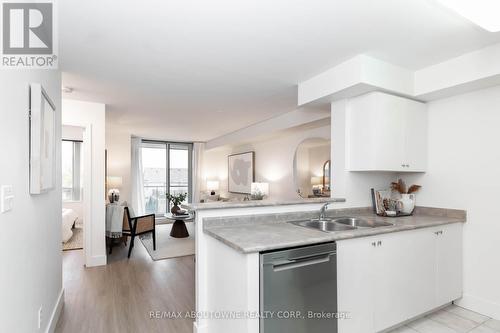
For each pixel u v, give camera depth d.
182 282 3.15
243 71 2.63
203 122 5.11
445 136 2.70
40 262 1.74
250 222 2.29
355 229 2.12
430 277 2.33
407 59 2.38
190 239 5.32
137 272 3.48
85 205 3.69
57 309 2.31
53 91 2.17
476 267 2.47
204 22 1.79
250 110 4.19
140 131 6.11
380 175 3.05
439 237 2.41
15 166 1.25
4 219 1.11
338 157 2.80
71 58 2.30
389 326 2.09
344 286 1.88
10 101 1.20
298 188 4.76
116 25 1.81
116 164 5.87
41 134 1.55
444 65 2.41
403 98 2.65
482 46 2.13
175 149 7.88
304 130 4.56
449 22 1.80
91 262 3.69
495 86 2.35
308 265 1.70
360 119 2.60
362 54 2.28
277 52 2.23
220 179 8.07
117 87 3.07
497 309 2.32
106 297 2.75
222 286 1.86
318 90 2.72
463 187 2.56
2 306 1.09
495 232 2.35
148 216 4.46
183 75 2.72
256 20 1.77
